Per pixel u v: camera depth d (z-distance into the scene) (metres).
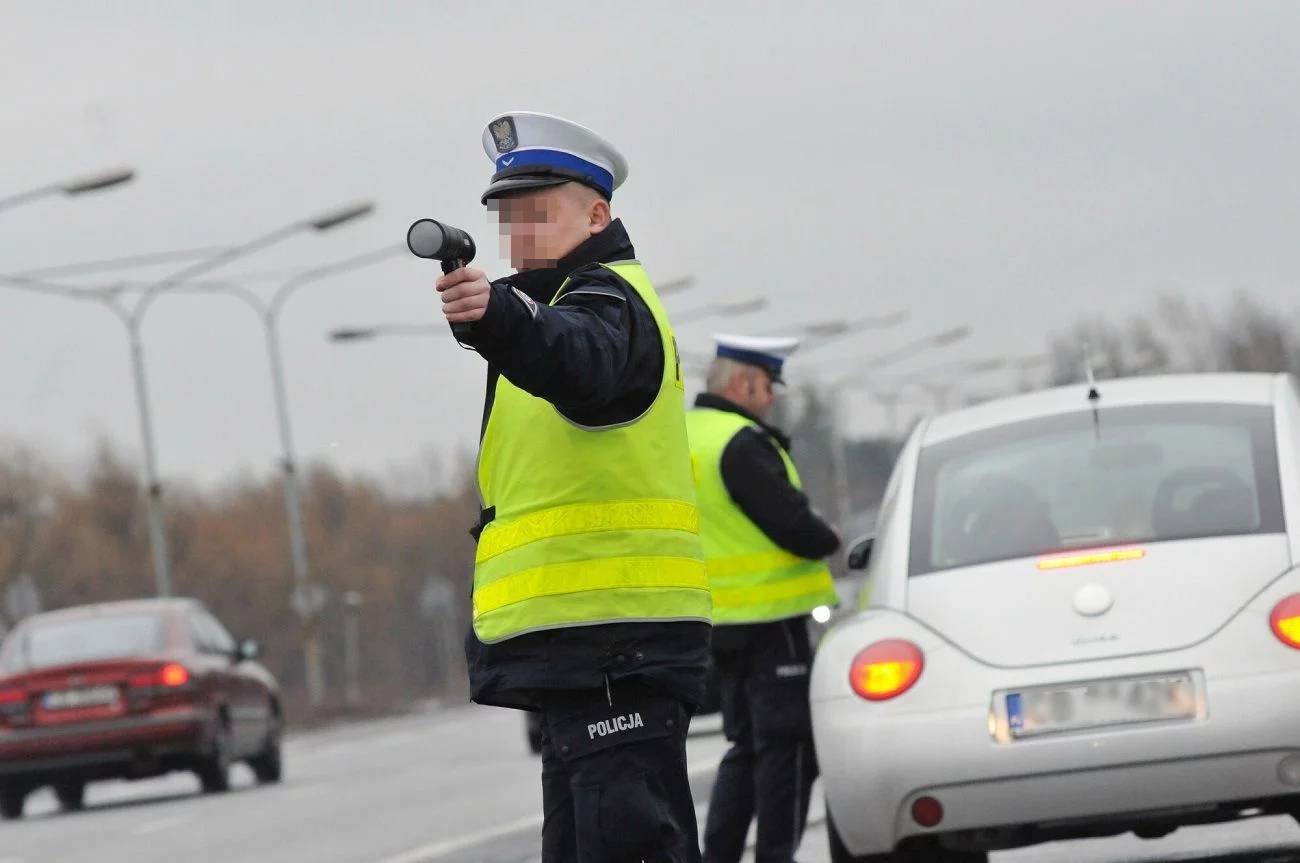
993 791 19.70
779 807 23.33
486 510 15.00
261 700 62.72
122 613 59.72
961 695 19.89
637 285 14.41
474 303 12.89
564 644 14.48
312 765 71.56
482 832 36.81
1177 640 19.69
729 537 23.42
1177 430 21.95
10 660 58.16
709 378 24.11
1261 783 19.38
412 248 12.80
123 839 43.94
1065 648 19.86
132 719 56.72
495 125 14.66
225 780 58.78
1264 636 19.59
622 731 14.53
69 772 56.94
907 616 20.67
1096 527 21.02
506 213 14.59
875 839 20.30
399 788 52.16
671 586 14.54
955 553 21.25
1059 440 22.20
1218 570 20.11
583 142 14.57
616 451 14.45
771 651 23.38
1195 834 26.91
